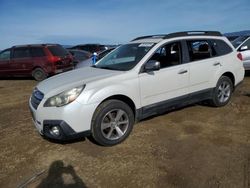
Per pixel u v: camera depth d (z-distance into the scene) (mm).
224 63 5781
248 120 5172
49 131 4023
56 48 12000
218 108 5949
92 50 19062
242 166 3518
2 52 12227
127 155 3965
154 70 4578
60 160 3922
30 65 11758
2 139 4785
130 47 5211
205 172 3420
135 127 4996
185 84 5109
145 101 4590
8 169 3756
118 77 4301
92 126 4062
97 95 4004
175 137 4516
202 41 5516
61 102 3857
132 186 3223
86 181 3371
